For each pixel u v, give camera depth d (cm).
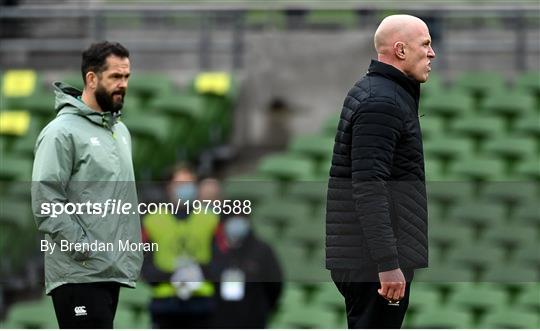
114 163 2045
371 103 1855
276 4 6178
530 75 5253
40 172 1998
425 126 4975
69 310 2041
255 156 5209
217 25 5944
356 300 1955
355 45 5275
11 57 5694
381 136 1845
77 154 2020
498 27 5828
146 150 4772
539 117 5047
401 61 1894
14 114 4866
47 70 5681
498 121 4969
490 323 3603
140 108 5119
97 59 2044
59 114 2042
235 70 5384
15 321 3581
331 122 5006
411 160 1884
